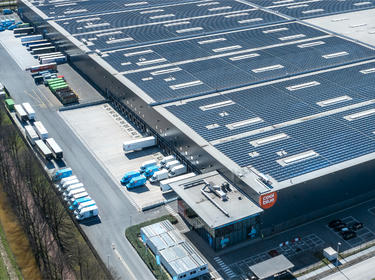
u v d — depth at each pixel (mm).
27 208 121812
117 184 138250
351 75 171750
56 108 184375
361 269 106188
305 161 122562
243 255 111000
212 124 141000
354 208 127000
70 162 148875
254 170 119062
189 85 166750
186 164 141500
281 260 104750
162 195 133250
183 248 109500
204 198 117250
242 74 174875
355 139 131625
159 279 103438
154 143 156500
